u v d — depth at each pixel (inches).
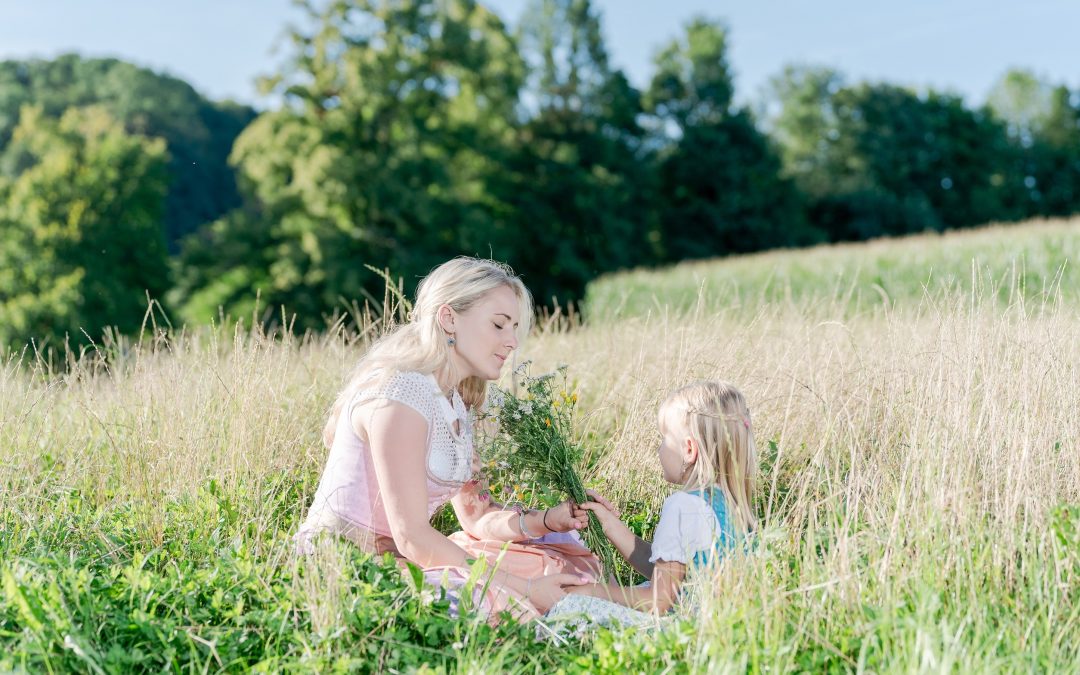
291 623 104.7
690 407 120.1
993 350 145.3
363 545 121.1
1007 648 96.7
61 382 183.2
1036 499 118.1
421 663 99.3
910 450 126.6
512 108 1398.9
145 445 154.5
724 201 1790.1
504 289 122.9
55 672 93.5
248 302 1030.4
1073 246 578.6
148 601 105.6
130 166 1147.3
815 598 104.2
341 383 175.0
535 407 130.3
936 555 108.4
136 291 1100.5
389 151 1159.0
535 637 108.9
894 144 2194.9
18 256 1055.6
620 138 1733.5
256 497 143.9
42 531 130.9
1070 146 2352.4
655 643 98.9
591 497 132.4
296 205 1111.6
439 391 119.4
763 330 194.5
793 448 161.6
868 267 629.9
